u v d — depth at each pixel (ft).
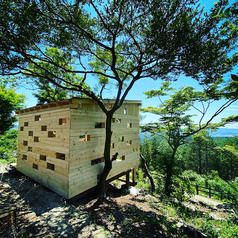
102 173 16.75
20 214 10.80
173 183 27.04
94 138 16.47
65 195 13.19
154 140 76.38
